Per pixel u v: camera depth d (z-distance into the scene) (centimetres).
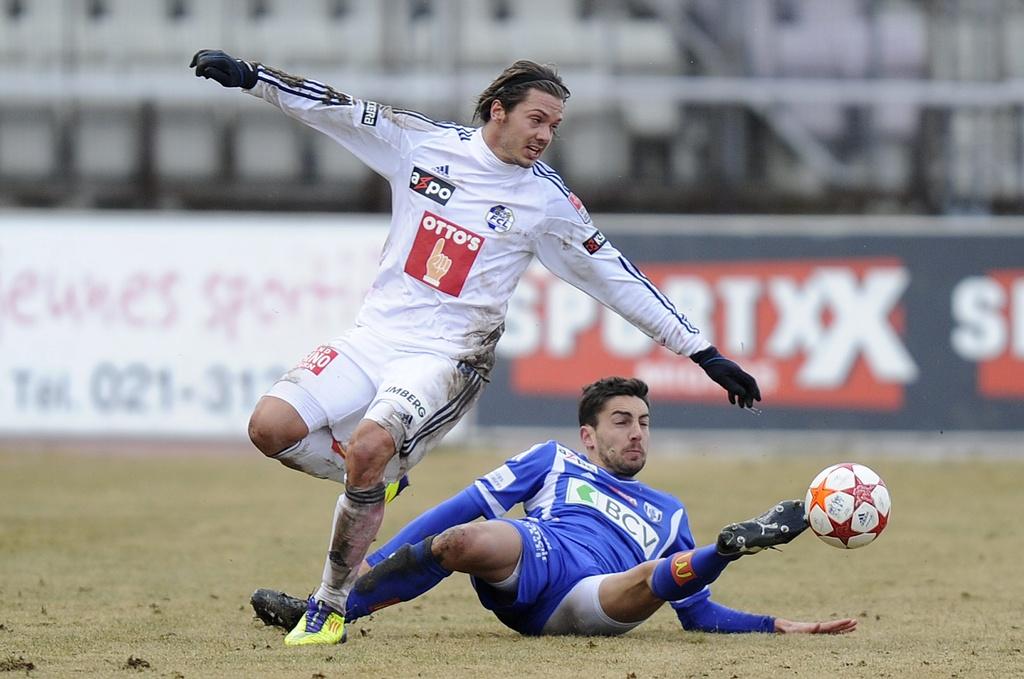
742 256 5541
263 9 6669
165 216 5484
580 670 1741
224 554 3112
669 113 6525
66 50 6638
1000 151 6341
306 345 5466
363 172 6525
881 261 5500
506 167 2011
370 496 1892
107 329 5444
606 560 2045
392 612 2377
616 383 2147
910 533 3584
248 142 6550
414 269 2017
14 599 2445
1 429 5403
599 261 2077
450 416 2016
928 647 1981
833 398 5491
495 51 6794
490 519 2062
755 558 3155
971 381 5475
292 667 1755
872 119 6488
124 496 4222
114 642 1978
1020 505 4144
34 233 5459
